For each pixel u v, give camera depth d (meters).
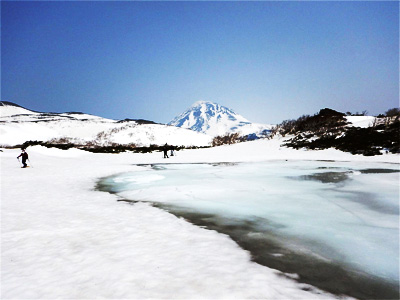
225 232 4.36
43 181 10.46
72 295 2.43
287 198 7.07
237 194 7.70
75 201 6.79
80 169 15.46
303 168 14.65
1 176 11.86
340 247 3.72
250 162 19.41
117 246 3.66
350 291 2.57
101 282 2.66
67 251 3.48
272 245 3.78
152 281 2.67
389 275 2.93
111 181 10.70
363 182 9.40
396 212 5.57
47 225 4.64
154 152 36.59
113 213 5.57
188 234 4.22
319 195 7.39
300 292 2.52
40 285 2.61
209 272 2.89
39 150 28.50
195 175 12.48
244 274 2.86
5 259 3.25
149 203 6.61
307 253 3.50
